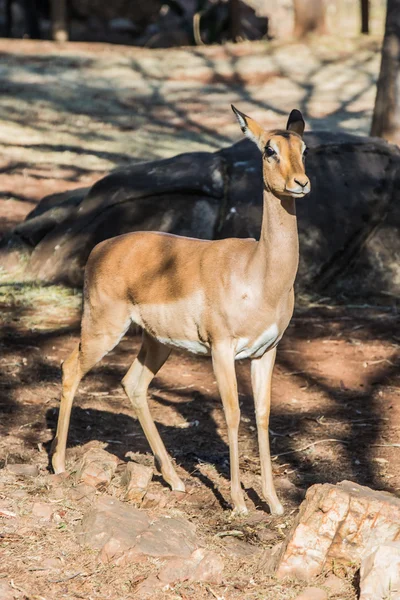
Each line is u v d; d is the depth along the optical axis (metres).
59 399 11.05
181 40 44.56
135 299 8.37
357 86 31.22
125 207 15.70
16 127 25.95
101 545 7.06
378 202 15.87
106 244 8.75
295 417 10.68
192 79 32.41
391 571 6.20
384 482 8.84
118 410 10.84
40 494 8.09
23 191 20.83
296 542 6.75
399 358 12.57
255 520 7.81
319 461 9.41
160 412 10.76
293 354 12.80
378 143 16.62
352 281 15.52
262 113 28.08
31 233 16.70
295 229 7.59
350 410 10.88
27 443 9.69
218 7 44.69
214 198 15.61
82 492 8.03
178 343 8.21
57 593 6.39
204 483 8.76
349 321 14.20
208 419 10.59
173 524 7.34
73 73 32.34
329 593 6.46
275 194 7.50
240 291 7.65
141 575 6.66
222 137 25.81
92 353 8.70
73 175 22.14
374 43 36.94
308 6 37.94
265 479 8.03
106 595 6.39
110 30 48.97
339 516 6.75
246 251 7.77
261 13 51.44
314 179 15.81
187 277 7.95
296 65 34.00
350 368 12.26
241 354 7.91
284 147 7.38
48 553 6.95
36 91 29.84
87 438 9.94
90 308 8.66
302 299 15.18
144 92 30.64
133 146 24.67
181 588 6.50
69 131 25.95
